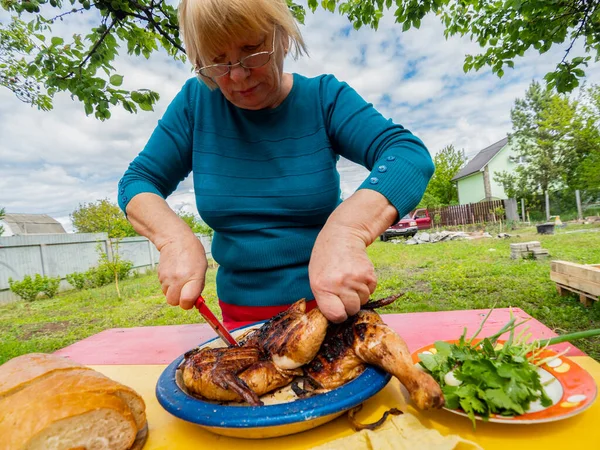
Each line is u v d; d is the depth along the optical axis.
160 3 2.98
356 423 0.87
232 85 1.29
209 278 10.70
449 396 0.86
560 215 22.81
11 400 0.79
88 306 8.97
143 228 1.33
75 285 12.75
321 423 0.86
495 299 5.25
